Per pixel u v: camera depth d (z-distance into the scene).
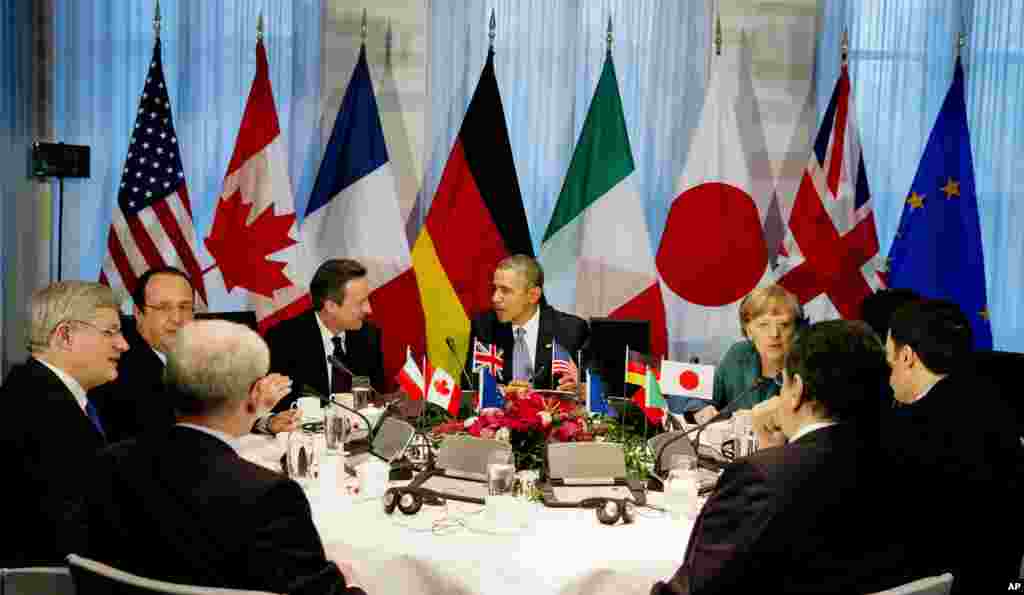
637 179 5.27
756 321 3.45
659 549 2.21
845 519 1.66
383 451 2.81
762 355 3.49
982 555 2.16
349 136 5.12
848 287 4.99
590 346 4.29
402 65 5.54
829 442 1.71
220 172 5.61
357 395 3.38
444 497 2.54
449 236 5.03
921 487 1.78
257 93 4.97
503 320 4.15
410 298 5.09
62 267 5.63
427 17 5.51
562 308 5.18
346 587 1.75
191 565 1.60
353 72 5.22
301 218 5.58
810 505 1.65
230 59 5.57
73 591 1.91
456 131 5.56
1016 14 5.48
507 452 2.62
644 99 5.53
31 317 2.44
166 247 5.13
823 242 4.94
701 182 5.01
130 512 1.65
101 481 1.71
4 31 5.43
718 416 2.80
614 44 5.52
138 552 1.64
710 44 5.49
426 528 2.33
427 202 5.59
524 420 2.78
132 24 5.58
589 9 5.50
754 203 5.03
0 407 2.28
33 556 2.18
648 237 5.06
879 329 3.16
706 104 5.01
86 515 1.71
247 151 4.96
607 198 5.05
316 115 5.55
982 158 5.56
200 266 5.31
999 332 5.64
